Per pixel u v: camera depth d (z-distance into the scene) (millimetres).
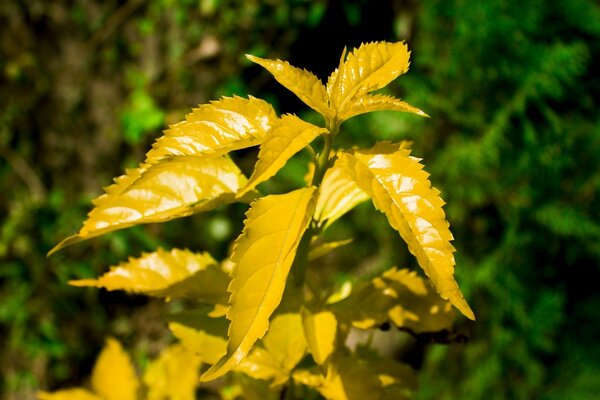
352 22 3764
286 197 866
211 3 3564
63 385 3518
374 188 852
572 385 3178
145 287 1090
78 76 3576
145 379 1458
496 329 3166
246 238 808
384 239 3404
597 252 3131
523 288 3148
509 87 3154
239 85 3744
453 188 3217
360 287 1134
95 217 982
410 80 3232
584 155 3133
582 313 3320
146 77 3625
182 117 3707
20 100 3504
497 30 3008
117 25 3561
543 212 3070
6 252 3363
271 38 3740
